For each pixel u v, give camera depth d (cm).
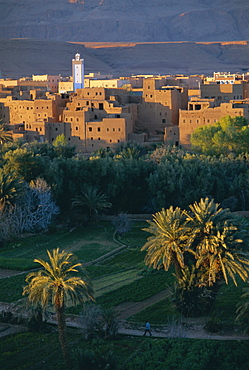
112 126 19888
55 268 7406
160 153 16425
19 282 10262
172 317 8719
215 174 14950
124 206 14838
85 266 11288
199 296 8725
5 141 19675
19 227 13325
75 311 8906
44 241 12975
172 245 8719
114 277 10588
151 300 9481
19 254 12131
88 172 14738
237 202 14638
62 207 14600
